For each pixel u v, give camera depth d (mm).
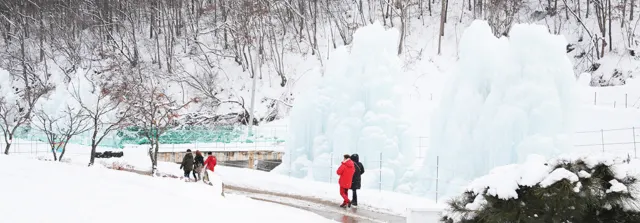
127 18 67312
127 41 67312
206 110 56219
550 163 7664
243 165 39375
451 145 23312
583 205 7273
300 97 29594
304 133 29281
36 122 43375
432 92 51844
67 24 68250
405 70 55531
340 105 27750
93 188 10586
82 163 30578
